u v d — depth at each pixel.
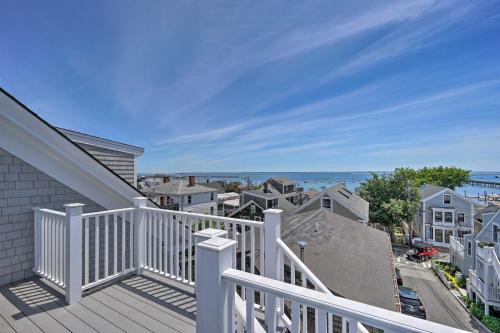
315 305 1.02
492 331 9.80
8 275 3.02
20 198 3.18
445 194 22.17
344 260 7.05
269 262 2.45
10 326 2.14
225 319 1.30
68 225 2.54
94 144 5.59
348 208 18.38
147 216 3.35
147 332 2.08
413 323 0.83
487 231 13.46
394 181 24.22
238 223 2.67
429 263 17.88
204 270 1.34
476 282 11.77
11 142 3.13
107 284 2.96
